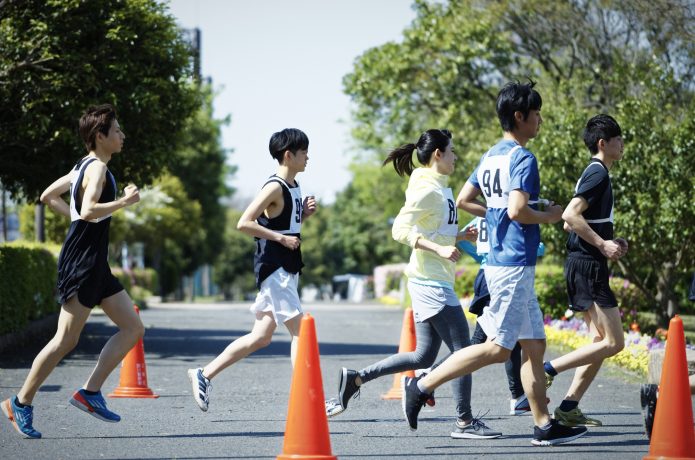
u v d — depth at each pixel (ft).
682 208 63.10
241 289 393.70
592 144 30.48
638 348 49.55
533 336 27.53
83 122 28.63
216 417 33.99
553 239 69.97
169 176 206.28
